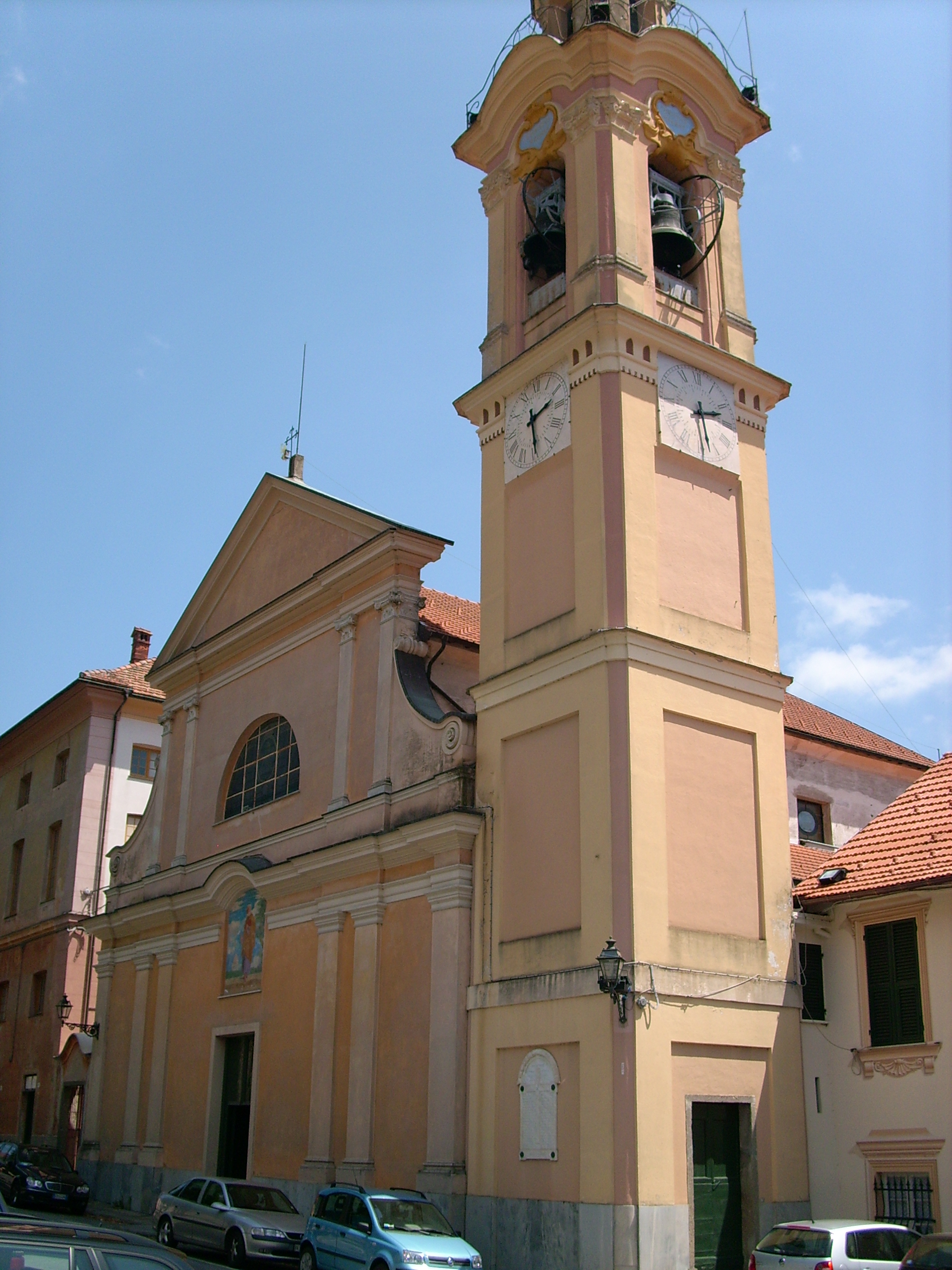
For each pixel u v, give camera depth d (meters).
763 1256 14.87
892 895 19.39
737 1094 18.45
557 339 21.70
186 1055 27.39
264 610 28.02
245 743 28.83
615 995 17.33
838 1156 19.44
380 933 22.30
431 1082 19.98
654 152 23.53
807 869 23.12
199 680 30.95
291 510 28.67
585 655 19.55
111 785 38.25
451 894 20.61
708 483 21.72
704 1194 17.80
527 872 19.69
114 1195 28.16
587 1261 16.69
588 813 18.77
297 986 24.11
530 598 21.27
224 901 27.22
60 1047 35.00
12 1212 12.27
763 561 22.05
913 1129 18.59
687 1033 17.95
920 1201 18.33
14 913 40.06
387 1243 15.64
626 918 17.84
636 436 20.69
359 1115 21.45
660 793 18.78
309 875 24.08
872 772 30.81
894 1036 19.27
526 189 24.08
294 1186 22.34
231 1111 25.83
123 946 31.31
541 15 25.61
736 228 24.27
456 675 24.94
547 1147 17.88
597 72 22.83
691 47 23.77
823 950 20.61
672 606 20.28
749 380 22.89
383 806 22.77
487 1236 18.38
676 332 21.70
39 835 39.94
